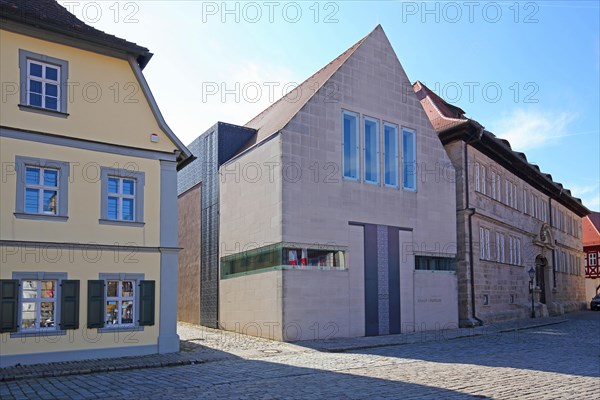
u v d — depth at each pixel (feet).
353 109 76.33
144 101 57.57
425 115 85.97
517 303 111.34
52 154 51.88
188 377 42.42
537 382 39.40
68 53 53.78
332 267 70.90
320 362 50.39
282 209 67.21
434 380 40.16
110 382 40.52
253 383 39.45
